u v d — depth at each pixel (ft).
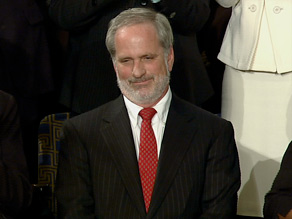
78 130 33.45
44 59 43.11
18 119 35.94
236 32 41.22
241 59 40.81
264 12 40.34
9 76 42.29
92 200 33.35
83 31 40.88
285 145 41.19
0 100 35.45
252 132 41.63
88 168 33.24
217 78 46.32
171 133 33.17
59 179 33.73
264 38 40.45
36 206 36.86
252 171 41.83
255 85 41.24
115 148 32.78
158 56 32.35
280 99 40.93
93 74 40.29
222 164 33.19
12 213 34.06
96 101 40.42
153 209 31.99
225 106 42.45
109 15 39.70
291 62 40.16
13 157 34.88
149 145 33.14
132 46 31.83
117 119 33.37
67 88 41.70
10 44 42.01
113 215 32.30
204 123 33.58
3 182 33.65
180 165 32.60
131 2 39.52
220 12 45.06
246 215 42.14
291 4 39.96
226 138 33.53
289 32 40.06
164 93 33.71
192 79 41.47
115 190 32.45
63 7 39.93
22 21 42.24
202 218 32.96
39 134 39.32
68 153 33.47
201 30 45.65
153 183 32.71
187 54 41.22
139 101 32.96
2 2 41.96
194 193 32.63
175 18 39.63
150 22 32.24
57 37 45.93
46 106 46.21
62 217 33.24
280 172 34.04
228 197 33.01
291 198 33.06
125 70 32.42
